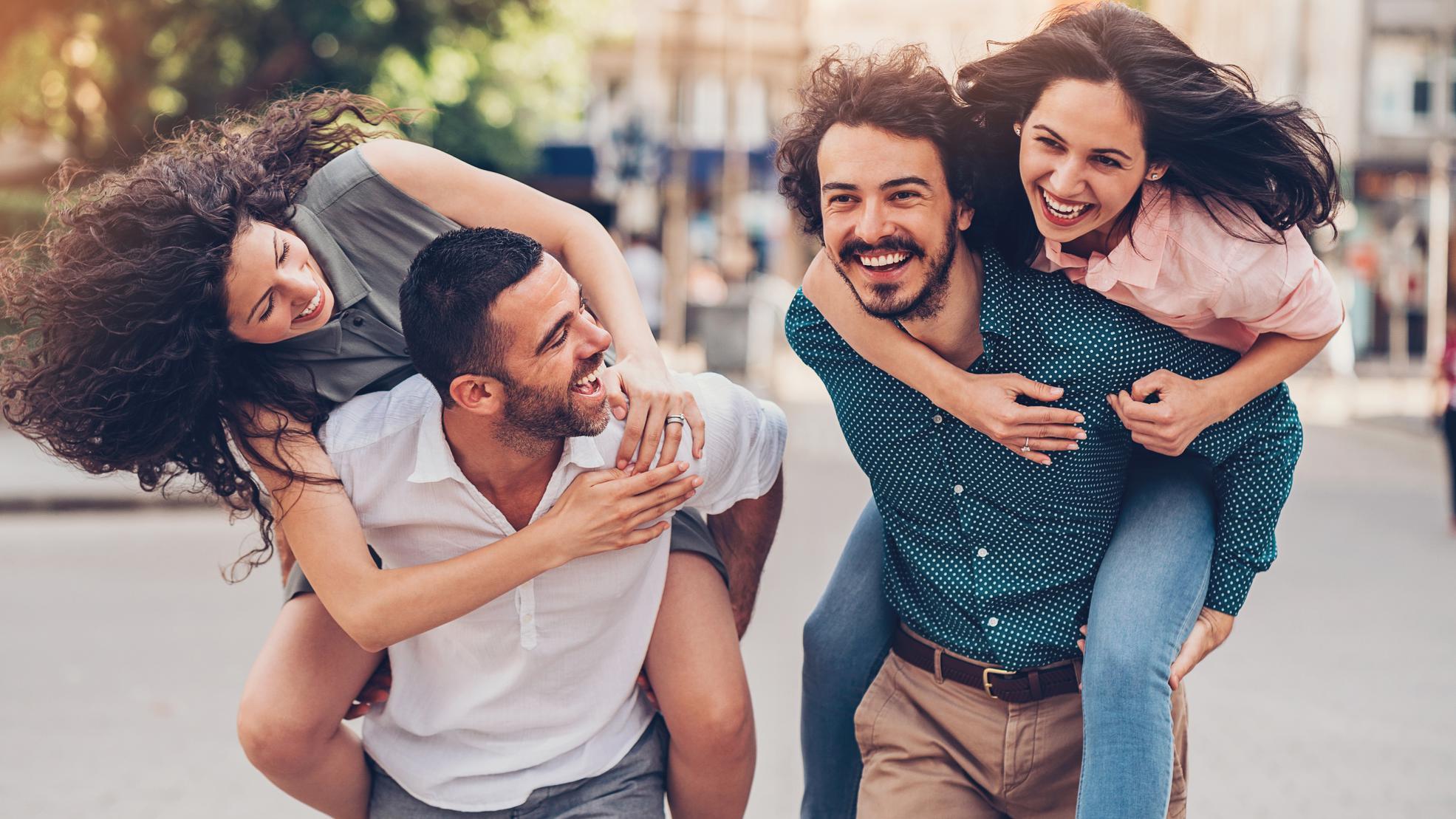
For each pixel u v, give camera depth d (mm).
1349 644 6766
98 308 2338
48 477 12117
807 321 2641
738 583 3025
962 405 2414
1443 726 5535
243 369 2436
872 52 2365
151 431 2422
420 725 2660
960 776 2713
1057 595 2611
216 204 2379
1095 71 2219
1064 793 2686
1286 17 26234
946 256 2363
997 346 2465
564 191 25797
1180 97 2219
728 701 2654
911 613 2738
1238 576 2580
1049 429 2377
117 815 4633
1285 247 2357
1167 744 2350
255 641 6848
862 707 2811
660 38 35844
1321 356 22438
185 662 6457
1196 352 2498
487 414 2324
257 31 15961
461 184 2676
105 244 2357
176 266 2318
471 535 2504
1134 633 2395
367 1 15852
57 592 7918
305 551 2424
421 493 2461
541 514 2480
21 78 17250
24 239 2551
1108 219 2297
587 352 2309
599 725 2643
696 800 2766
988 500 2572
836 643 2881
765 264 32281
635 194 22859
